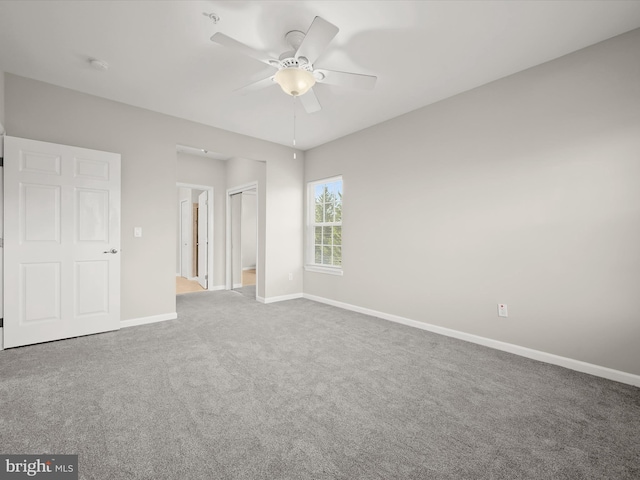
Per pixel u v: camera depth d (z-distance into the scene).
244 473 1.29
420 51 2.36
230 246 6.08
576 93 2.34
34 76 2.76
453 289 3.10
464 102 3.00
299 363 2.42
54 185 2.82
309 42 1.84
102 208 3.08
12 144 2.63
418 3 1.86
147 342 2.86
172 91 3.03
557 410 1.78
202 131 3.88
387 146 3.74
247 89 2.41
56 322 2.85
